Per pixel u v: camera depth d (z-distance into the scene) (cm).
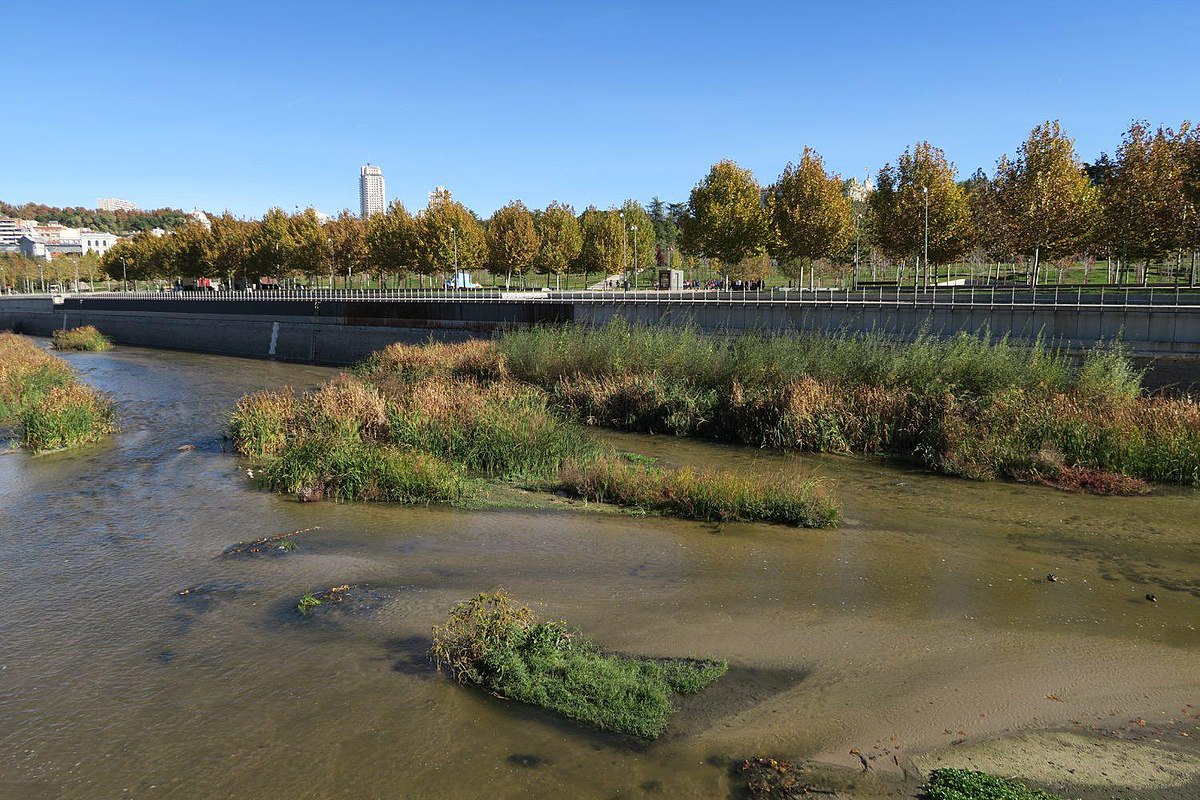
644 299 3391
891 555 1134
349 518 1344
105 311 6844
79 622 902
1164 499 1475
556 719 668
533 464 1709
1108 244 4150
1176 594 979
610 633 846
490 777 588
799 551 1151
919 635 843
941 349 2175
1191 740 636
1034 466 1656
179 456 1908
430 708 689
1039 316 2358
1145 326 2159
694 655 789
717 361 2344
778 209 5622
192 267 9500
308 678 752
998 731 648
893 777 579
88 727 675
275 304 5181
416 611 912
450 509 1405
